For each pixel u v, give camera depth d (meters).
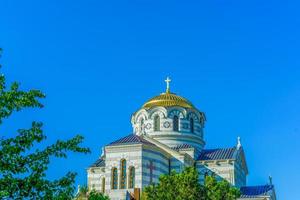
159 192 79.19
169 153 115.69
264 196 111.38
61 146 36.72
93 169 118.38
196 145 125.19
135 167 106.06
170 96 130.50
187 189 77.38
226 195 78.81
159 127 124.38
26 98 35.59
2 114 35.00
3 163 34.41
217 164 118.94
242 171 127.56
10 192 34.41
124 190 101.12
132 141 108.88
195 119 127.50
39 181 35.16
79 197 62.56
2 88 35.72
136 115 128.62
